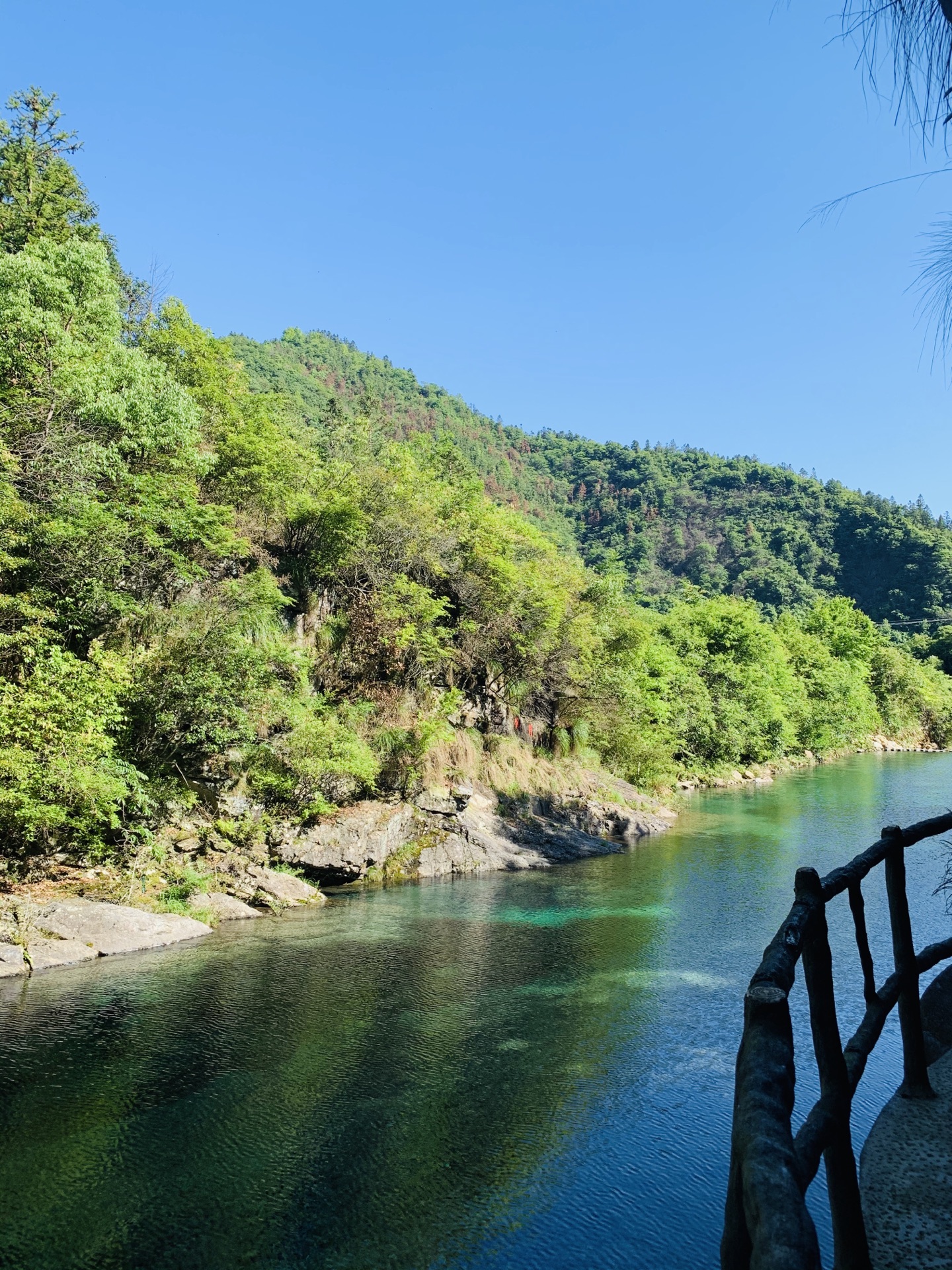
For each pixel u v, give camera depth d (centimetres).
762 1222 101
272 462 2106
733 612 4900
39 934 1188
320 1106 779
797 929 200
